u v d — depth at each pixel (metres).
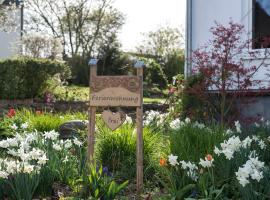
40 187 3.72
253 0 6.61
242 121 6.02
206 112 6.27
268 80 6.16
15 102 11.23
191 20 6.93
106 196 3.55
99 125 5.11
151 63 13.05
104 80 4.15
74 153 4.84
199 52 6.32
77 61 20.05
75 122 6.14
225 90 5.96
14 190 3.48
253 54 6.24
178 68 19.33
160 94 14.98
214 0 6.80
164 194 3.75
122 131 4.76
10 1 19.08
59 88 12.93
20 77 11.63
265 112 6.30
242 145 3.66
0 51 20.05
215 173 3.64
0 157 4.28
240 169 3.05
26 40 16.73
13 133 6.18
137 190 3.95
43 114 7.03
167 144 4.56
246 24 6.61
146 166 4.43
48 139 4.48
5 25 18.56
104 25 22.91
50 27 23.14
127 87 4.09
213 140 4.12
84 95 13.02
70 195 3.76
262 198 3.05
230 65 5.82
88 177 3.72
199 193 3.43
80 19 22.72
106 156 4.63
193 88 6.18
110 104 4.12
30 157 3.74
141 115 4.06
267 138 4.24
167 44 24.44
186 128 4.49
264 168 3.23
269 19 6.51
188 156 3.96
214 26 6.75
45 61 12.05
